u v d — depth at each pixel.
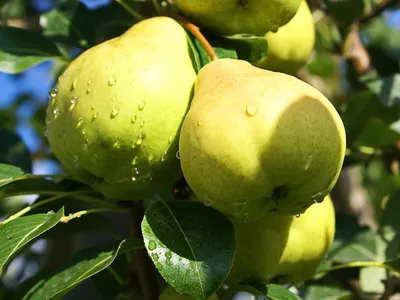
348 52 0.50
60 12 0.41
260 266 0.31
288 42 0.38
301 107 0.26
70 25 0.41
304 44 0.38
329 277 0.42
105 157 0.29
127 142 0.28
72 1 0.42
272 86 0.26
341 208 0.56
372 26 0.76
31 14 0.60
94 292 0.53
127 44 0.29
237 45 0.34
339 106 0.52
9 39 0.36
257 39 0.33
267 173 0.25
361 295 0.41
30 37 0.36
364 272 0.43
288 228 0.31
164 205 0.29
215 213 0.29
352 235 0.43
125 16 0.46
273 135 0.25
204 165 0.26
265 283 0.32
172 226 0.28
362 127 0.46
